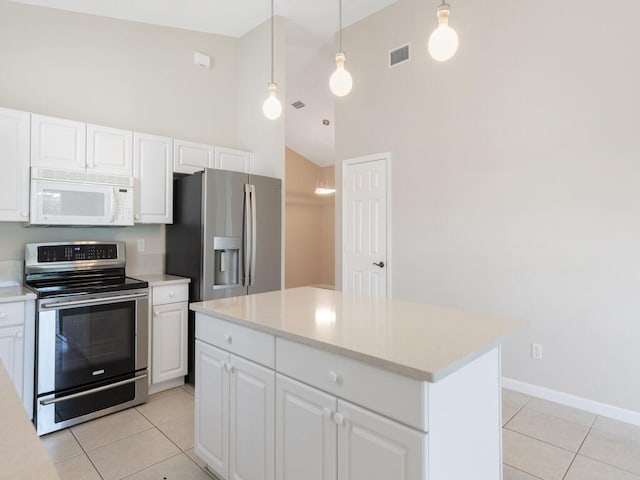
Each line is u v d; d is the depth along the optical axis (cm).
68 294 247
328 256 821
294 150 782
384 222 396
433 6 354
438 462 114
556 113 283
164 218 331
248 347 167
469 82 329
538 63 290
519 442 229
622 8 254
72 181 277
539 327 293
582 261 272
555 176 283
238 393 172
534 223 294
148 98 360
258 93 402
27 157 261
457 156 338
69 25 315
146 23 359
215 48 408
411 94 371
